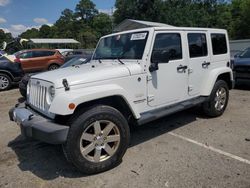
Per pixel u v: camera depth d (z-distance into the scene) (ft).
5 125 19.80
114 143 12.48
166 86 15.37
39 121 11.77
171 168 12.44
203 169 12.26
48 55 50.16
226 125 18.15
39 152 14.70
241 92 29.76
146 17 155.53
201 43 18.08
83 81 11.85
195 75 17.51
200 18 164.14
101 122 11.93
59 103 11.12
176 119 19.62
